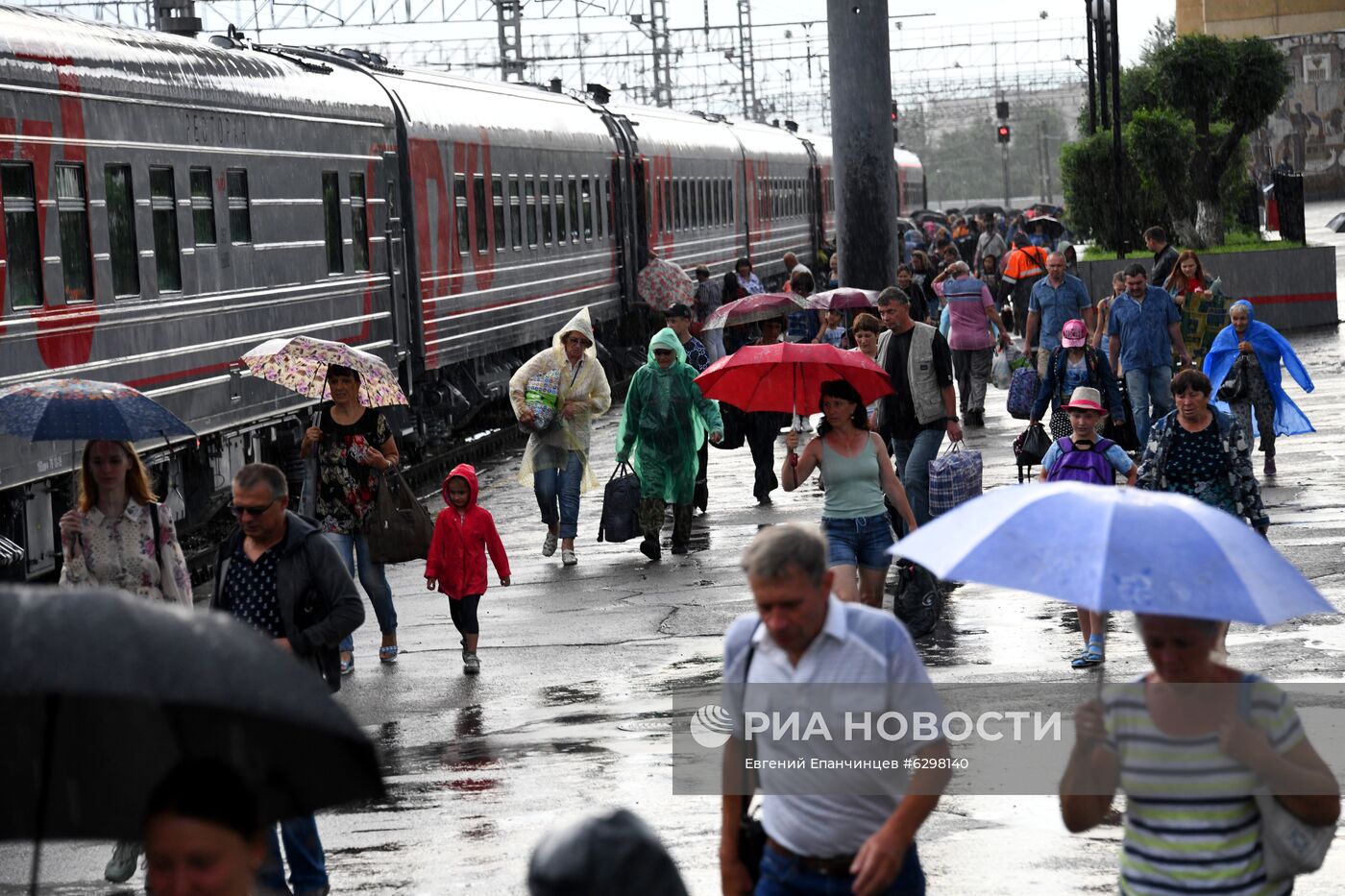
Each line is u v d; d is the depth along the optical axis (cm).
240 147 5409
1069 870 2141
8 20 4247
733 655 1516
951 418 3953
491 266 7900
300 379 3666
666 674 3406
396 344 6719
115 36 4781
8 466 3919
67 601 1007
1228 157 11194
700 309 8781
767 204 14375
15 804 1153
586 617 4012
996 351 7238
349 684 3447
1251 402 5197
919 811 1439
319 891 2120
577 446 4769
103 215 4547
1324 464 5491
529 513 5791
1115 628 3638
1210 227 11275
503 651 3694
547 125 8944
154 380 4803
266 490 2248
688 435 4725
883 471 3288
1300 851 1354
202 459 5244
